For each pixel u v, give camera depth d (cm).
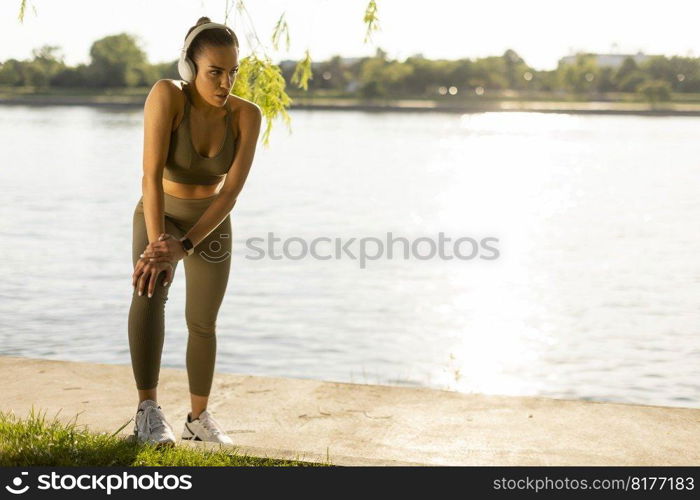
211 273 327
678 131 9681
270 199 2970
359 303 1191
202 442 328
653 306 1182
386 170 4594
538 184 3962
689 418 406
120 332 903
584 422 399
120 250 1612
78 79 14025
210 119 303
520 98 17050
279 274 1438
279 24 438
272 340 945
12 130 7044
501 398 439
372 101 15812
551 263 1666
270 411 415
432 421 400
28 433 315
